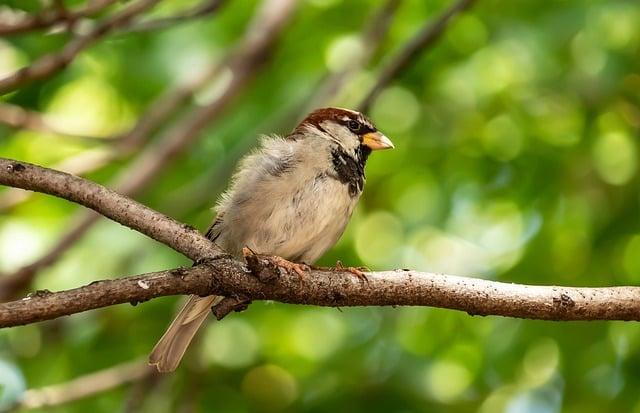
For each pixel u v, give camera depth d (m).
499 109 12.86
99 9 8.26
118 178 12.00
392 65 10.66
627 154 12.47
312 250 8.11
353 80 12.63
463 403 11.73
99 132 12.95
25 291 10.18
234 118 13.03
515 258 12.07
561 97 12.52
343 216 8.08
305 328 12.85
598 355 11.61
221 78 12.88
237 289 5.93
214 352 12.51
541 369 11.91
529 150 12.74
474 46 12.70
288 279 6.04
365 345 12.03
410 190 13.29
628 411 11.46
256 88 13.11
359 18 12.90
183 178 13.05
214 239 8.05
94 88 12.81
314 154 7.93
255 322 12.78
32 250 11.64
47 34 9.62
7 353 11.58
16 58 11.27
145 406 10.73
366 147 8.34
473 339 12.19
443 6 12.75
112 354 12.02
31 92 11.42
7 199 11.41
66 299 5.35
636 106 12.45
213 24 12.68
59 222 12.01
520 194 12.80
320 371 11.94
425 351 12.11
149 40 12.42
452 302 6.21
